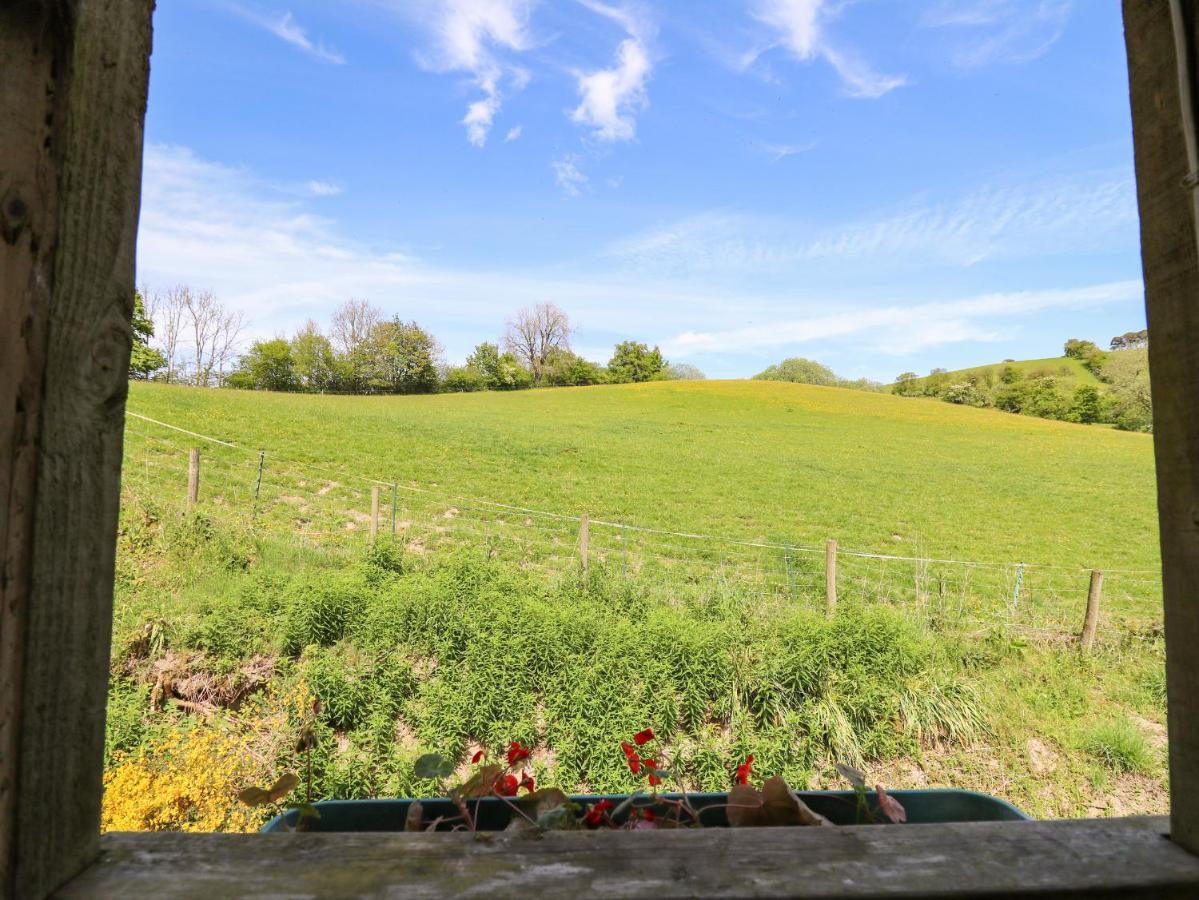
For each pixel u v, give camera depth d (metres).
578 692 6.76
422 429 30.66
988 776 6.81
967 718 7.31
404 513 16.05
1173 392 1.10
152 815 4.82
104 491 0.96
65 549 0.91
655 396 58.09
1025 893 0.98
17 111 0.88
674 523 18.67
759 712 7.11
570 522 17.42
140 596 8.23
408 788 5.90
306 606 7.54
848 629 8.07
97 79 0.94
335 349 64.62
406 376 66.44
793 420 46.78
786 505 22.05
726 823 1.45
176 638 7.16
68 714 0.92
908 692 7.46
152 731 5.99
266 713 6.43
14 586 0.86
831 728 6.93
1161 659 9.12
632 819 1.39
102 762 0.99
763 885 0.97
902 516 21.47
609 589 10.17
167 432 20.28
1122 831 1.14
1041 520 21.83
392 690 6.83
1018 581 12.09
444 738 6.45
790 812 1.32
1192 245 1.06
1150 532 20.66
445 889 0.95
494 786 1.41
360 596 8.02
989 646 9.17
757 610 9.80
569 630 7.57
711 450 32.66
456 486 20.59
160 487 13.89
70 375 0.91
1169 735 1.12
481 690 6.78
